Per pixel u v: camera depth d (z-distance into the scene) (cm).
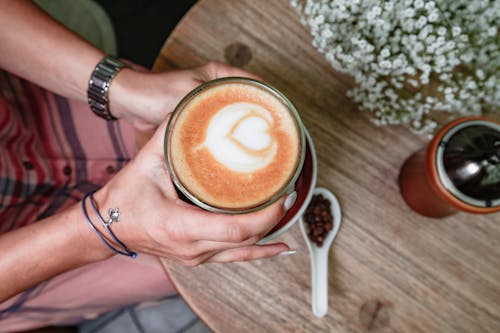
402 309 78
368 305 78
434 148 68
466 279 79
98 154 106
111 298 107
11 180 93
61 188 104
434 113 84
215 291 77
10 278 73
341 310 77
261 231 62
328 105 84
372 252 80
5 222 97
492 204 65
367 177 82
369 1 68
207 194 58
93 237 71
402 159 83
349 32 74
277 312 77
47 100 104
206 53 86
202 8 87
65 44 79
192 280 77
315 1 74
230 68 74
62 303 103
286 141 62
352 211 81
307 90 85
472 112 78
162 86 75
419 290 78
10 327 100
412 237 80
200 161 60
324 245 79
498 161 61
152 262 100
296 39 86
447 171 67
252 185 59
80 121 105
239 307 77
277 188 59
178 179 59
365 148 83
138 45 168
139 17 170
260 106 63
